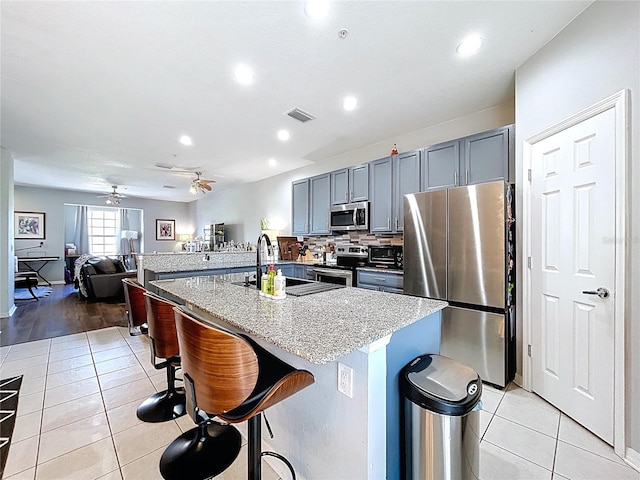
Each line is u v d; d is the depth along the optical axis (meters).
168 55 2.12
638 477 1.44
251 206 6.82
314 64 2.25
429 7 1.70
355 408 1.14
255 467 1.26
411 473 1.28
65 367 2.77
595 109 1.71
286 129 3.57
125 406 2.12
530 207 2.26
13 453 1.64
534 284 2.22
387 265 3.67
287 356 1.51
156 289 3.34
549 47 2.03
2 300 4.40
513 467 1.51
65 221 8.34
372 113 3.13
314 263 4.48
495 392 2.26
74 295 6.23
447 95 2.75
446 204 2.64
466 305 2.52
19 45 2.00
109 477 1.48
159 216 9.48
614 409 1.62
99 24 1.81
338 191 4.34
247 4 1.67
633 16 1.52
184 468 1.51
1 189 4.27
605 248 1.68
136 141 3.97
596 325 1.73
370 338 1.09
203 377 1.15
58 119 3.22
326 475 1.29
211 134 3.72
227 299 1.80
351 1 1.65
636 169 1.52
